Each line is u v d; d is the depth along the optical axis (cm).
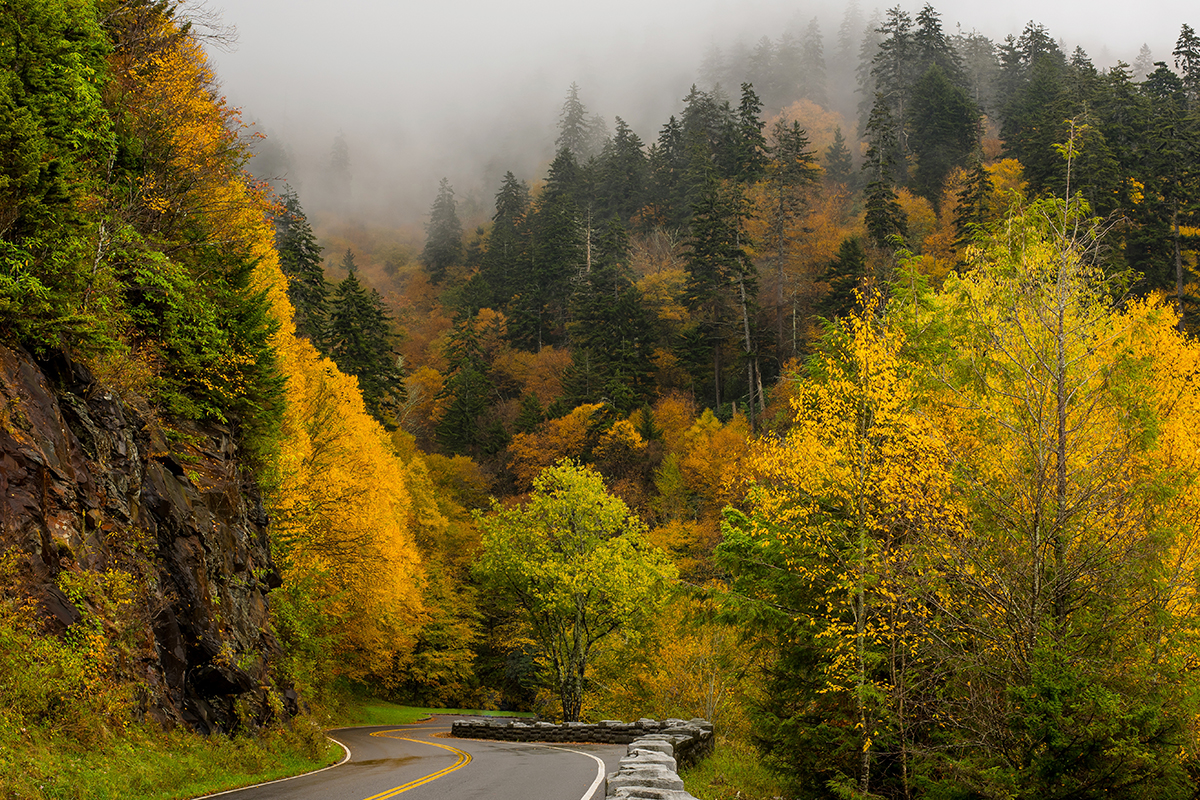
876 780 1558
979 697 1157
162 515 1504
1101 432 1180
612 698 3275
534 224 11806
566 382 7762
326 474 2842
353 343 6125
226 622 1644
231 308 2022
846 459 1473
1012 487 1195
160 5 2041
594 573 3114
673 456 5966
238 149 2288
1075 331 1218
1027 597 1113
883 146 8662
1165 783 966
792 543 1606
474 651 5641
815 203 9181
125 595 1275
